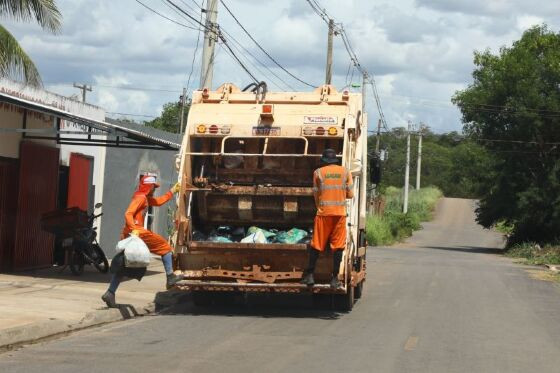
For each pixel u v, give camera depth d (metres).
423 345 11.63
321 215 13.62
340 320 14.16
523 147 52.56
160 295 16.31
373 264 32.22
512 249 51.41
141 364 9.55
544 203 51.09
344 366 9.80
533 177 52.84
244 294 16.45
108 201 25.11
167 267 14.06
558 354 11.30
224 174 15.13
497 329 13.66
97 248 19.61
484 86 54.34
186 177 14.57
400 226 70.38
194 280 14.27
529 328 13.96
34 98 19.72
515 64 52.69
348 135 14.60
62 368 9.23
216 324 13.24
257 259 14.09
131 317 14.06
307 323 13.63
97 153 24.25
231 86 15.62
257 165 15.06
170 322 13.43
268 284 13.98
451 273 27.86
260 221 14.97
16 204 19.05
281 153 15.02
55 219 19.14
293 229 14.62
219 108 15.22
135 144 19.73
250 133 14.77
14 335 10.80
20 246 19.27
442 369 9.84
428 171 132.00
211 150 15.12
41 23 16.33
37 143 19.91
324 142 14.94
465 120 55.22
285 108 15.06
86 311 13.38
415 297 18.80
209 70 22.14
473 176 56.12
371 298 18.25
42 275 18.80
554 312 16.73
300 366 9.70
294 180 15.02
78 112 22.48
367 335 12.44
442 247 60.16
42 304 13.76
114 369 9.22
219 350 10.66
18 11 16.02
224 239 14.57
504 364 10.34
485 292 20.80
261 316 14.43
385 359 10.38
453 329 13.45
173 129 63.91
